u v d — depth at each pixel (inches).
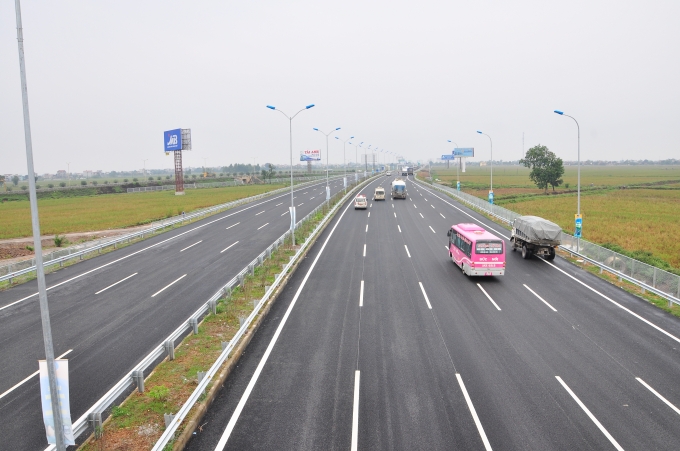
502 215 1888.5
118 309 836.6
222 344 589.3
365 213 2178.9
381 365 599.5
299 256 1226.6
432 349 649.6
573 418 475.5
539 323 757.3
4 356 639.8
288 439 441.4
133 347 661.3
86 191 4303.6
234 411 492.1
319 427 461.1
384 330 724.0
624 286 981.8
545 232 1200.8
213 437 446.3
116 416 465.4
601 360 615.8
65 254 1238.3
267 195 3070.9
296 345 666.8
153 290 957.2
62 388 378.3
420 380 557.6
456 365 598.5
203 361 592.4
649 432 451.5
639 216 2206.0
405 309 826.8
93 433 430.9
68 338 700.7
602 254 1136.2
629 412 487.8
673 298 832.9
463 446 428.5
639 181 4982.8
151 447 415.2
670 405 502.3
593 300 885.8
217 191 4099.4
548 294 924.0
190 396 475.2
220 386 543.5
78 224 2122.3
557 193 3558.1
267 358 623.8
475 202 2367.1
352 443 433.7
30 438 447.2
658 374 575.8
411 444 431.5
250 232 1679.4
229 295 829.2
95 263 1235.2
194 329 679.7
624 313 810.8
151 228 1702.8
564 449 424.8
